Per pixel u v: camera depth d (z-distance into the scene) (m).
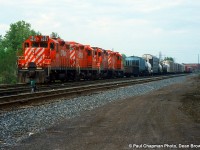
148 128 10.34
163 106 16.19
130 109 15.09
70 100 19.17
